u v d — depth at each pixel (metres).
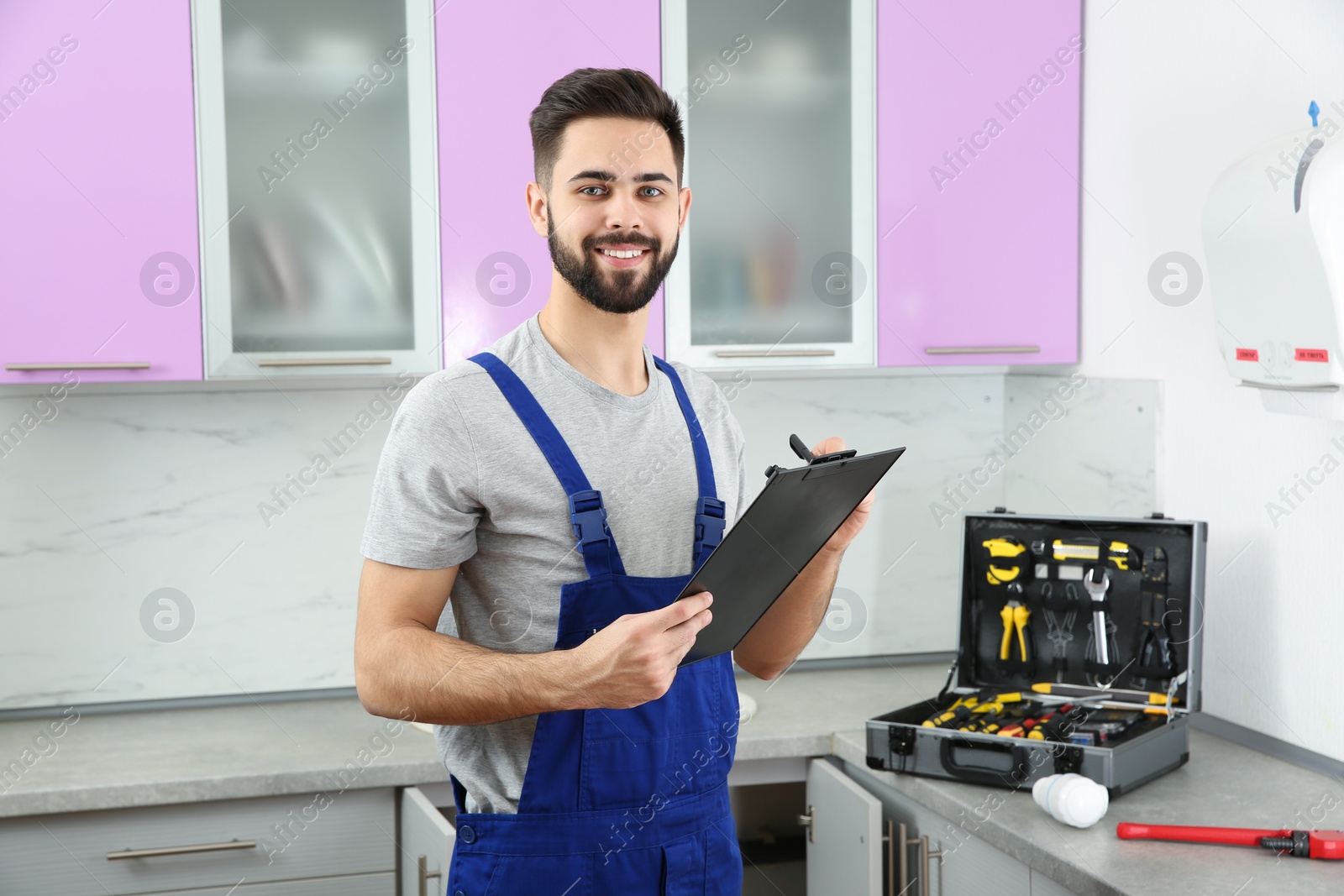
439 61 1.94
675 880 1.19
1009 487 2.50
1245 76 1.79
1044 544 1.92
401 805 1.83
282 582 2.21
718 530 1.20
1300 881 1.34
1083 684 1.89
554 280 1.18
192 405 2.17
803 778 1.97
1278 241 1.53
